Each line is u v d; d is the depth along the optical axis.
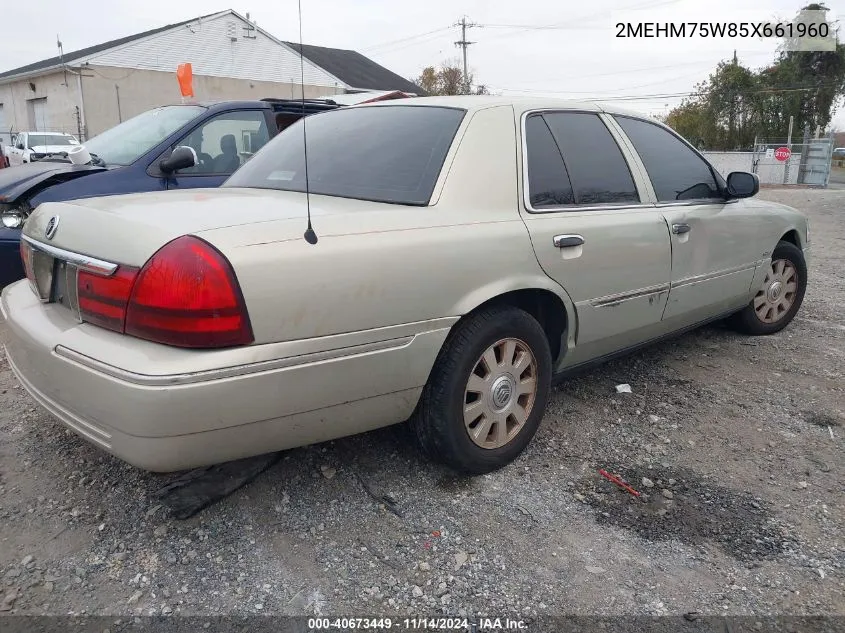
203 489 2.71
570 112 3.46
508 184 2.94
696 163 4.17
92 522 2.56
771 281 4.97
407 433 3.21
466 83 46.88
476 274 2.66
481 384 2.81
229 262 2.05
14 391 3.72
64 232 2.44
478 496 2.80
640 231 3.45
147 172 5.09
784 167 32.66
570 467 3.08
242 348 2.08
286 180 3.11
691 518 2.71
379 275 2.35
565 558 2.44
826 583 2.35
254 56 30.95
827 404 3.87
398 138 3.06
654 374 4.27
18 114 30.97
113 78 27.12
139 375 1.99
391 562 2.38
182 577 2.28
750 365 4.46
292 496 2.74
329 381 2.29
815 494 2.91
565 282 3.05
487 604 2.21
